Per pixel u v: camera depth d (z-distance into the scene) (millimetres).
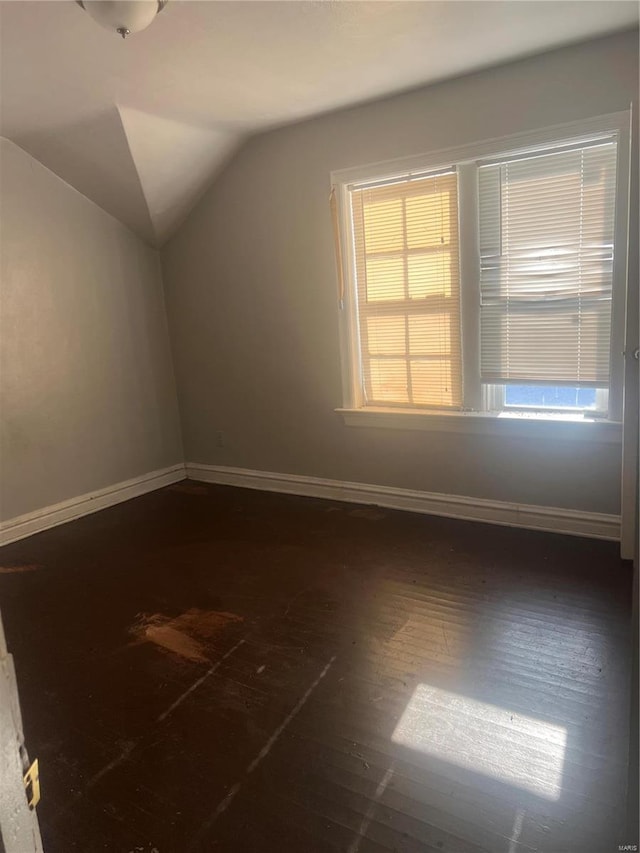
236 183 3645
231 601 2562
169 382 4305
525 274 2863
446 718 1790
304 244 3475
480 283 2984
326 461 3744
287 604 2506
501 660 2041
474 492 3221
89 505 3768
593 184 2625
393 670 2027
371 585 2617
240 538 3236
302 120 3275
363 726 1781
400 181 3098
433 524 3234
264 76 2605
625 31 2412
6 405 3307
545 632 2182
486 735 1714
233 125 3238
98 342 3777
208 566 2916
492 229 2896
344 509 3564
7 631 2406
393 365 3359
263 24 2139
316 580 2699
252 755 1700
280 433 3902
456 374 3162
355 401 3523
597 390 2850
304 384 3707
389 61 2547
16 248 3291
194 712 1892
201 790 1595
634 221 2348
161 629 2375
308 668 2068
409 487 3443
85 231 3648
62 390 3586
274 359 3793
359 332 3439
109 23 1840
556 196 2715
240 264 3768
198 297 4031
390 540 3068
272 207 3539
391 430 3420
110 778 1649
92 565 2998
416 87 2895
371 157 3125
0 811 574
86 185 3512
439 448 3279
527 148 2721
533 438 2971
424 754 1662
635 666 1026
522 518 3090
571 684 1902
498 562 2736
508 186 2816
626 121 2488
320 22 2152
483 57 2584
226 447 4195
